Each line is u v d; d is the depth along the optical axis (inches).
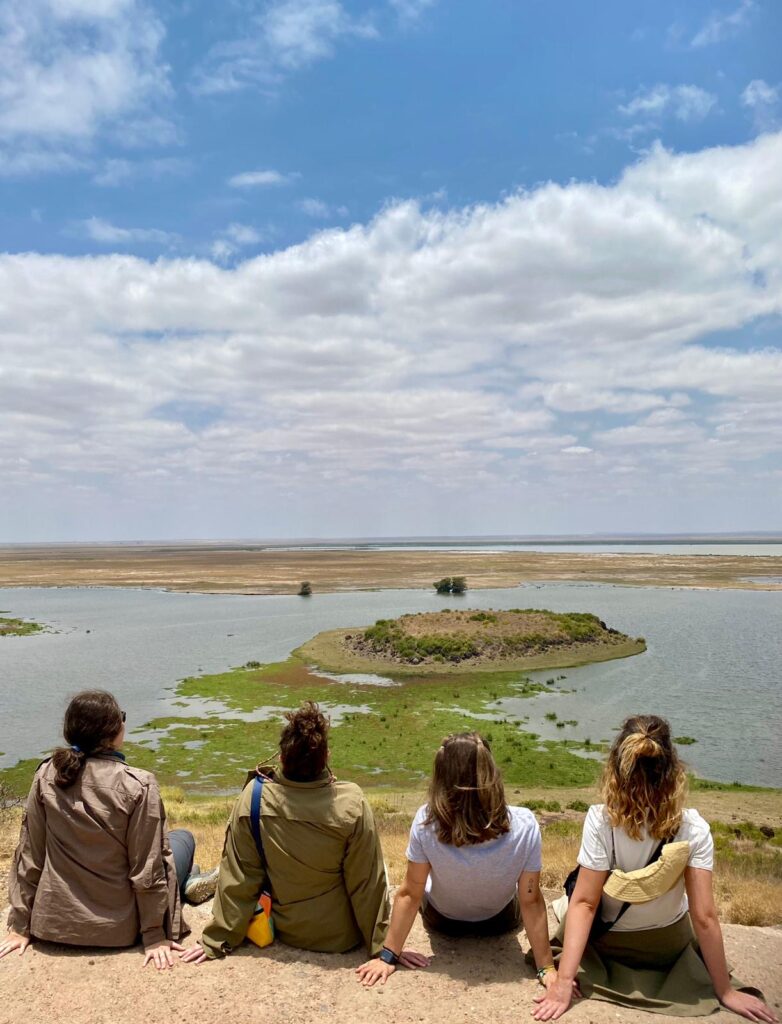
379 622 2096.5
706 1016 168.4
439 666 1765.5
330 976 190.4
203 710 1411.2
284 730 202.7
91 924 196.1
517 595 3671.3
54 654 2042.3
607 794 175.2
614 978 181.3
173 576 5374.0
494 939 211.8
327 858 197.5
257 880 202.5
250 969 193.3
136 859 198.2
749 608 2997.0
